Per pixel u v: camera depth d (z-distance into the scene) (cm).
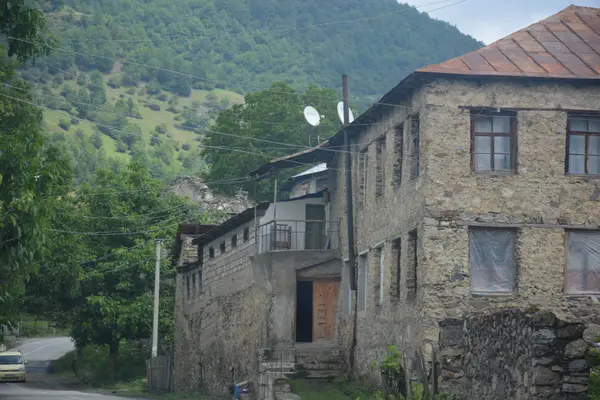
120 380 5272
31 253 2055
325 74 16938
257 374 3259
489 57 2453
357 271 3084
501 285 2392
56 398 3603
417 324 2405
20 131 2161
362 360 2958
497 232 2406
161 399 3978
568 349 1478
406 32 18725
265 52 18138
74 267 4744
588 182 2423
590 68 2427
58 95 14638
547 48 2506
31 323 10006
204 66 17275
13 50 2233
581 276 2412
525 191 2405
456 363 1977
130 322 5075
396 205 2648
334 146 3306
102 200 5375
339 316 3303
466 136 2398
